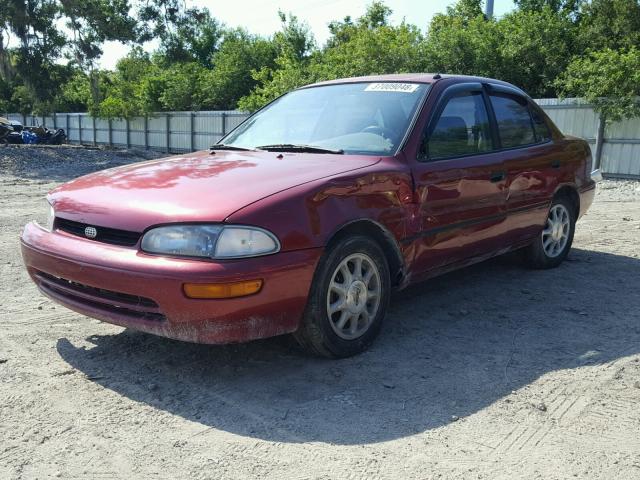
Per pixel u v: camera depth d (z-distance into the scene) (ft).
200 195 10.39
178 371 11.08
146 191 10.91
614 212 32.09
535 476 7.93
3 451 8.45
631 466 8.15
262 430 9.06
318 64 85.81
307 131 14.14
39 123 149.89
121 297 10.30
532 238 16.97
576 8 91.04
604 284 16.98
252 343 12.33
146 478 7.88
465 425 9.20
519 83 74.74
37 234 11.73
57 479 7.84
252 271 9.56
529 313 14.44
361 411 9.62
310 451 8.50
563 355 11.91
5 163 60.80
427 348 12.20
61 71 100.68
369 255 11.58
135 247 10.04
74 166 62.59
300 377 10.83
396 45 69.92
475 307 14.87
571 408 9.75
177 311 9.57
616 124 53.72
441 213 13.05
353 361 11.51
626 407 9.80
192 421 9.32
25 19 90.12
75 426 9.15
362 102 14.25
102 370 11.09
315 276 10.64
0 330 13.03
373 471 8.02
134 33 93.35
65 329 13.14
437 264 13.33
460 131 14.25
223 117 97.50
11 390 10.25
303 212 10.31
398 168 12.19
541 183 16.58
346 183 11.09
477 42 71.20
